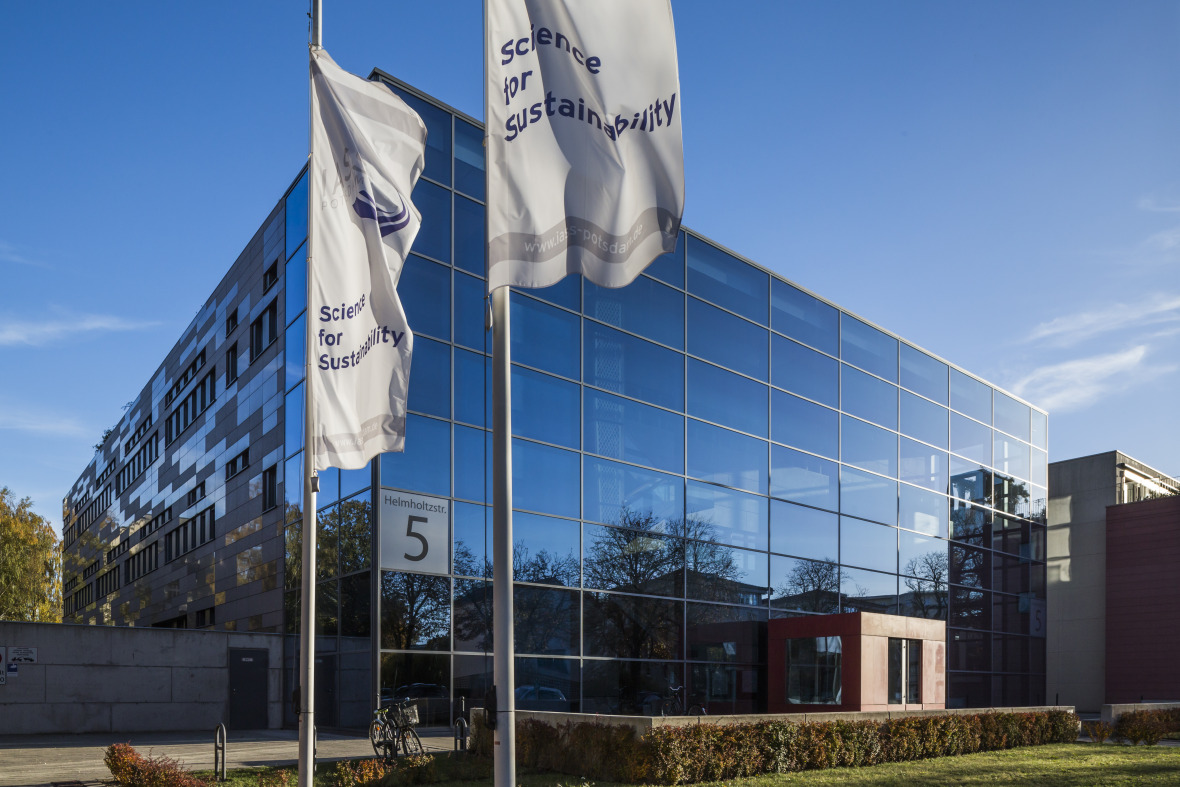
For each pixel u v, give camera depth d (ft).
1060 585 160.76
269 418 96.53
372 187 40.81
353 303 40.32
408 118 42.65
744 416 101.04
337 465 39.58
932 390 128.88
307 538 39.88
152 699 79.56
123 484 173.17
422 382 75.51
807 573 104.83
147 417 154.81
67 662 75.82
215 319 117.80
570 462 83.71
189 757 56.80
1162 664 146.30
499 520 26.81
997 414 142.31
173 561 128.77
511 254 27.37
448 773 49.70
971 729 69.31
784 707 93.76
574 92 28.17
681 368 95.30
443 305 77.92
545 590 79.71
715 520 95.81
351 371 39.99
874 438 117.60
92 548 205.98
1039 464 151.02
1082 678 155.63
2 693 72.59
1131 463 161.79
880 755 60.44
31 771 50.80
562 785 45.73
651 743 46.83
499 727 25.75
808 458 107.86
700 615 92.38
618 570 85.81
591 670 81.92
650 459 90.68
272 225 99.30
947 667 122.42
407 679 71.05
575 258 27.37
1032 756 66.39
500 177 27.81
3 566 152.25
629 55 28.40
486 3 28.55
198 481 119.65
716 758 49.34
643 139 28.04
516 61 28.25
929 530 123.95
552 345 84.23
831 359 113.19
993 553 136.05
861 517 113.39
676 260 96.68
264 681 86.38
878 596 113.60
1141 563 151.33
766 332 105.40
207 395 119.24
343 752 59.47
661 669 87.76
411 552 72.90
